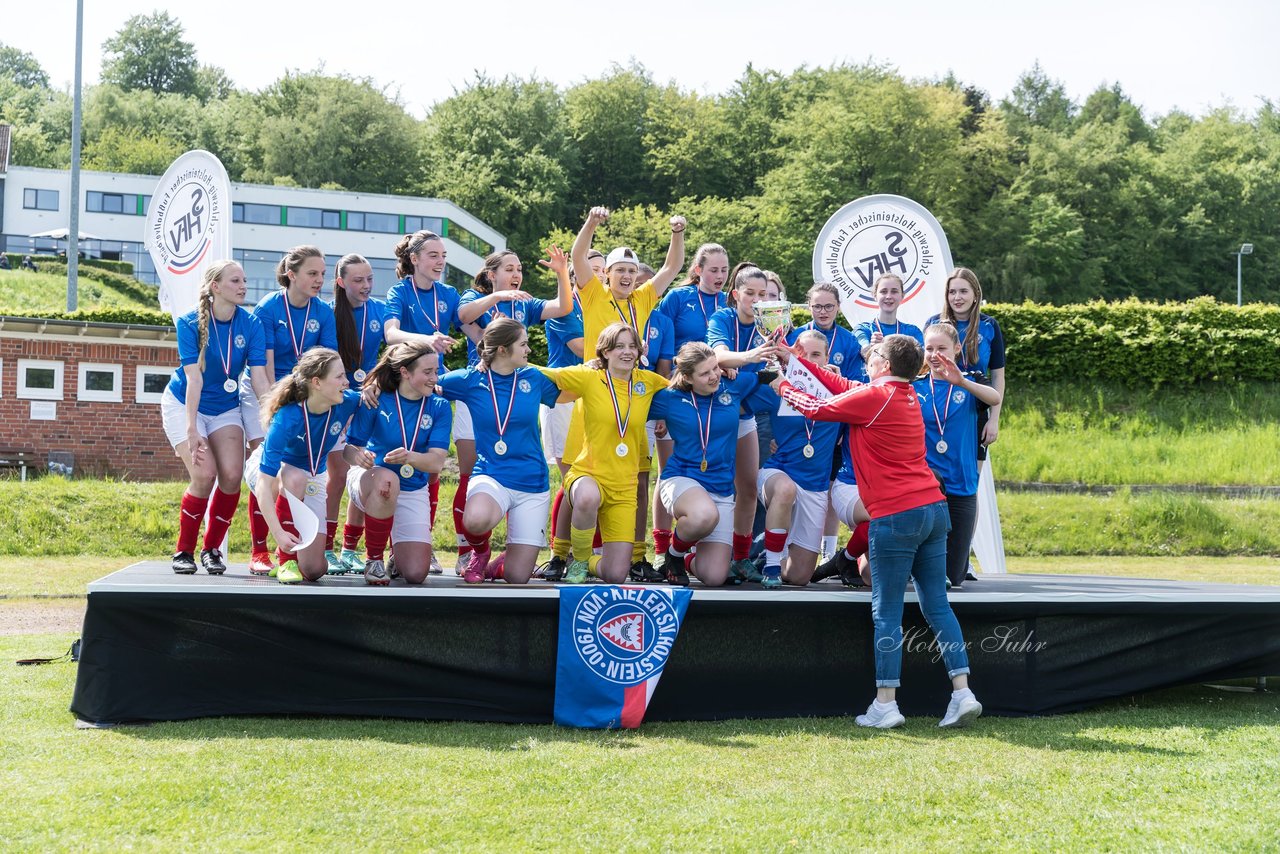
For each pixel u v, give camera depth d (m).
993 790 4.09
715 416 6.16
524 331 5.99
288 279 6.50
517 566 5.95
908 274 9.75
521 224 63.53
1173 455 21.25
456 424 6.45
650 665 5.18
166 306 9.87
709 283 7.08
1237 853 3.43
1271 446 21.36
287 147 70.12
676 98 67.44
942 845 3.51
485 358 6.02
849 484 6.41
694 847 3.46
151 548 13.79
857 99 56.16
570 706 5.12
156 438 20.62
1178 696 6.14
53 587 10.68
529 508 5.95
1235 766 4.45
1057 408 23.22
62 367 20.12
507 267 7.22
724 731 5.09
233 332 6.19
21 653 6.89
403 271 7.00
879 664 5.25
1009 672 5.62
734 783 4.15
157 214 9.89
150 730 4.79
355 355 6.57
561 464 7.27
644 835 3.55
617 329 5.98
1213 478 20.22
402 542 5.88
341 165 70.38
